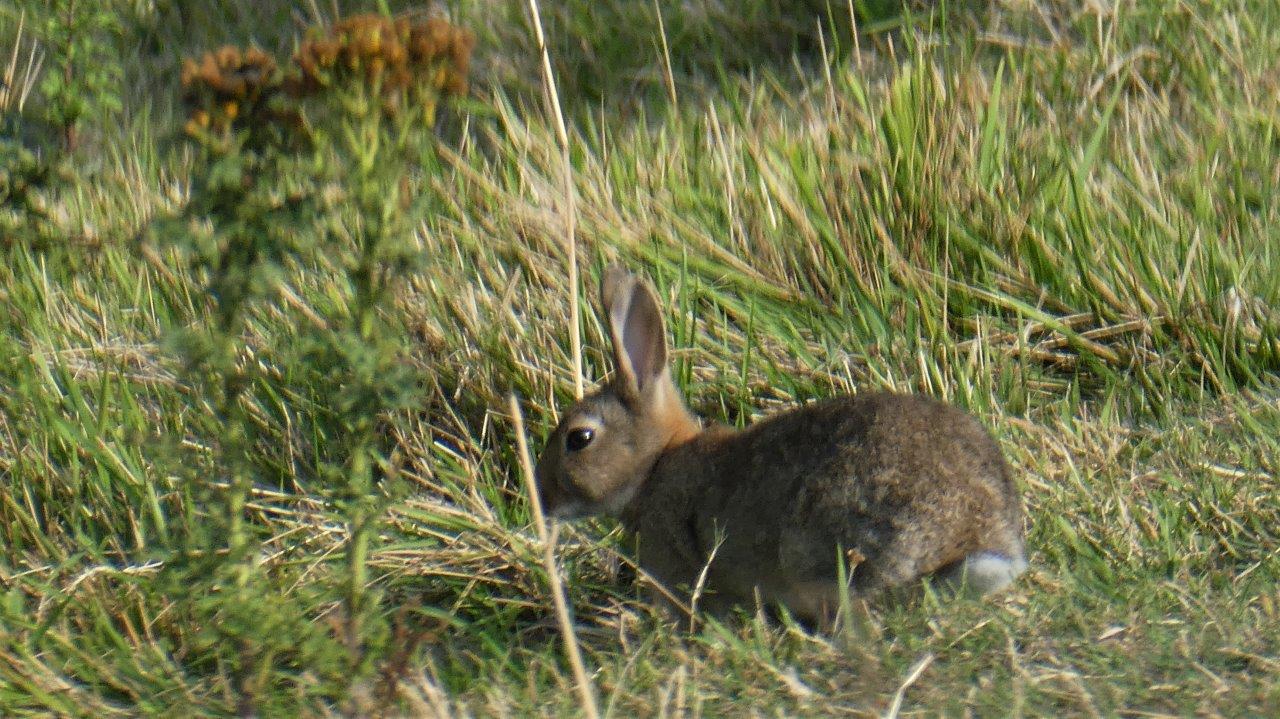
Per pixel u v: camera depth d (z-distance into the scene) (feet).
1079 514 31.45
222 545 26.76
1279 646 25.35
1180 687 24.17
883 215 39.78
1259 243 39.60
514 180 42.47
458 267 38.63
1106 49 47.09
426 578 31.55
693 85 49.26
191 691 26.81
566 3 53.11
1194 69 46.60
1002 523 27.96
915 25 49.83
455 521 32.24
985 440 28.89
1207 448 33.47
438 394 36.11
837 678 25.76
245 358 35.06
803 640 27.17
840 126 43.21
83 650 27.89
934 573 27.61
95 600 28.84
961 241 39.47
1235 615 26.40
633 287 32.07
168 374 35.70
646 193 41.52
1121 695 24.04
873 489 27.94
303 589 26.35
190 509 30.07
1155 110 45.39
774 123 45.09
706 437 31.50
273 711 24.93
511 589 31.40
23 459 32.83
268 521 32.60
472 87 49.83
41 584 29.48
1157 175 42.52
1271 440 32.86
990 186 40.27
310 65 21.80
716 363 37.09
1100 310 38.14
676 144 43.98
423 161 42.22
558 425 32.71
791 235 40.29
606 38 51.72
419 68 22.13
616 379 32.04
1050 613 27.20
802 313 38.83
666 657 27.32
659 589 30.25
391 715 24.44
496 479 34.94
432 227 39.88
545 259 39.17
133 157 43.57
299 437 34.50
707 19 52.39
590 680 26.58
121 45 51.52
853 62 49.24
